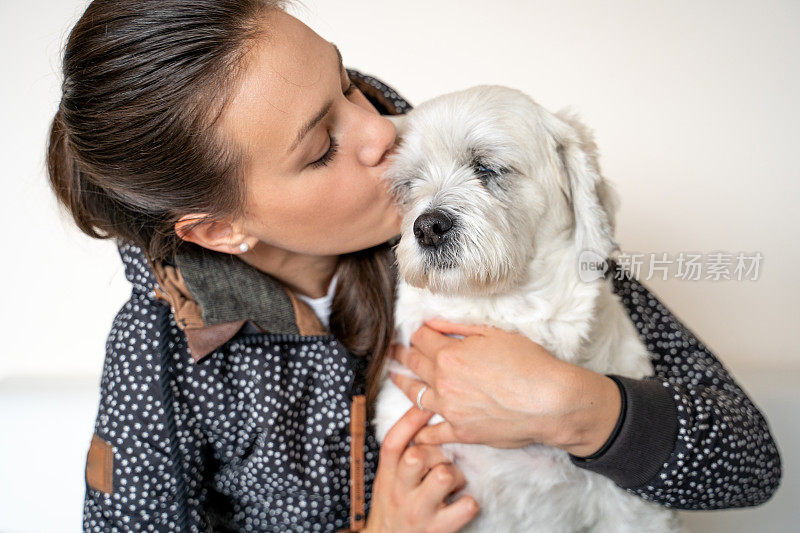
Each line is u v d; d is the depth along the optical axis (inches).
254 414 58.3
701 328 109.7
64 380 103.3
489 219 57.9
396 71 112.4
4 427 93.0
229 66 46.6
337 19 110.6
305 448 60.9
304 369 61.2
